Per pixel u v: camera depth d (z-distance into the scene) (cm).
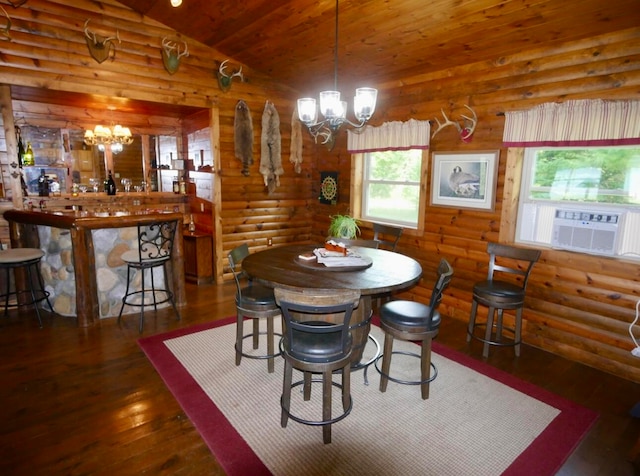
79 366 291
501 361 311
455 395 261
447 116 389
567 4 256
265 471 194
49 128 479
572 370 300
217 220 496
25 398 250
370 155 497
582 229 306
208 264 507
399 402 252
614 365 295
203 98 468
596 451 212
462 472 195
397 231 415
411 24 322
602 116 281
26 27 366
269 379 277
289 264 279
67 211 405
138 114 532
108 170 527
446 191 399
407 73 412
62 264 376
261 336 346
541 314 335
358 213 512
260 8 354
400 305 267
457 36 322
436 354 320
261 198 534
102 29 400
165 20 423
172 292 411
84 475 190
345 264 270
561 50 303
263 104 516
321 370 205
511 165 341
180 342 333
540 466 200
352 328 241
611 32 276
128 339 337
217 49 466
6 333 344
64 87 388
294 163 555
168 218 381
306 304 196
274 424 229
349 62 416
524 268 344
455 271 399
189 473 192
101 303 381
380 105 457
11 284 401
